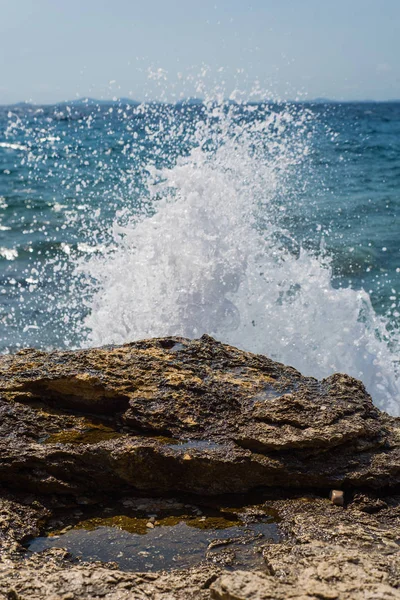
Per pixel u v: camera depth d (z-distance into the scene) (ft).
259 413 9.14
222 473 8.58
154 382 9.69
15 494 8.48
